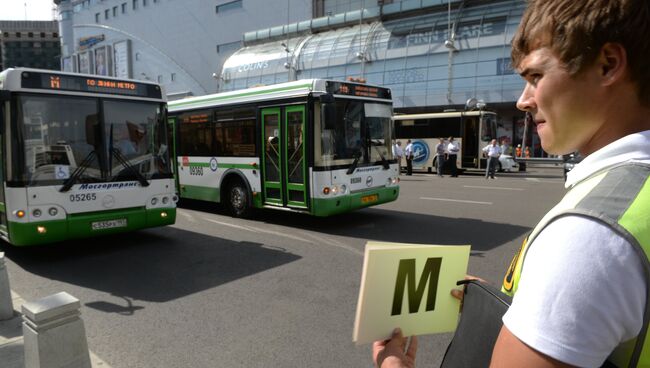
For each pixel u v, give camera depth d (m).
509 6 33.03
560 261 0.71
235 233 8.65
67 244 7.87
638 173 0.74
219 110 10.49
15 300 5.21
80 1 74.62
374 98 9.48
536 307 0.72
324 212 8.54
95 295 5.36
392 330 1.15
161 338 4.14
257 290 5.39
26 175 6.33
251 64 47.03
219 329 4.31
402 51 36.78
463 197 13.30
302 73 42.53
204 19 57.50
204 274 6.08
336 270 6.16
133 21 66.00
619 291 0.67
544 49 0.84
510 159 24.19
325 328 4.30
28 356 3.05
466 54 33.72
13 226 6.34
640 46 0.74
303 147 8.70
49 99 6.55
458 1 35.19
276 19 50.88
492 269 6.11
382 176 9.55
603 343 0.68
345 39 41.00
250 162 9.84
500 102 32.47
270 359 3.71
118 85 7.26
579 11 0.77
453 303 1.23
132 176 7.32
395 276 1.14
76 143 6.80
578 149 0.88
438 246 1.19
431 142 23.56
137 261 6.77
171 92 61.12
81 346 3.14
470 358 1.06
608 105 0.80
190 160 11.37
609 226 0.69
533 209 10.92
